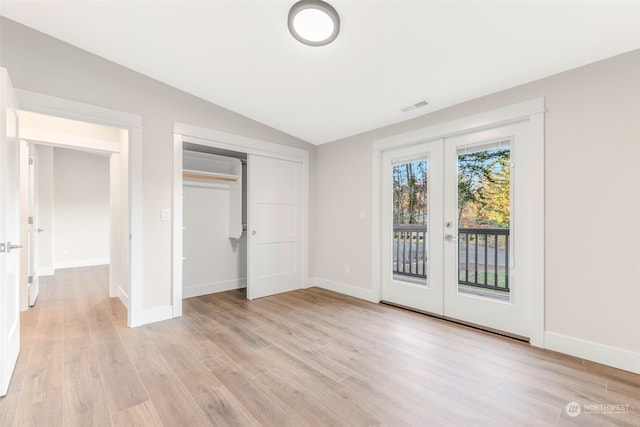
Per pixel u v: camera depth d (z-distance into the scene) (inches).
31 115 116.3
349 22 72.9
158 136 110.7
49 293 152.2
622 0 59.3
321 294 150.3
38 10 79.0
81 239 236.7
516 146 96.2
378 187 136.1
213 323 108.7
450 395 65.0
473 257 107.3
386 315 117.4
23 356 82.0
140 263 106.6
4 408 59.8
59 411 59.1
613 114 76.4
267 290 146.9
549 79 87.0
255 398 64.0
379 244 136.3
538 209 88.6
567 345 83.4
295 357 82.5
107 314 118.3
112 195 146.2
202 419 57.3
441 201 115.8
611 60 76.7
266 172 145.9
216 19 78.2
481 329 102.3
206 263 152.4
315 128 143.1
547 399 63.4
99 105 97.7
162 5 74.8
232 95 117.1
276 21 77.1
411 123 123.5
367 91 105.6
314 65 93.5
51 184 204.5
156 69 103.4
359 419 57.5
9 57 83.4
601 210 78.2
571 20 65.6
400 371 75.0
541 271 88.0
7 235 66.6
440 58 83.7
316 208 168.4
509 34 71.9
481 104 102.0
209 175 151.1
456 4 64.9
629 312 74.4
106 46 92.5
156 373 73.8
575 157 82.3
